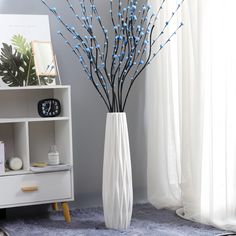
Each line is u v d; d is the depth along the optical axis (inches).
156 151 108.7
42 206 107.3
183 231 89.7
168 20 104.0
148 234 88.4
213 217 91.5
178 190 106.0
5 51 99.4
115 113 91.8
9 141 102.9
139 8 111.4
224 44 88.9
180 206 106.2
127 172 92.1
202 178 95.1
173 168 105.6
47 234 89.7
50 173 95.6
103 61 101.4
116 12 111.0
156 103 108.2
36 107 104.7
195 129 95.2
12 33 100.5
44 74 98.6
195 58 94.6
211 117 90.9
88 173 111.5
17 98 103.2
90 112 110.9
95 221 98.6
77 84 109.2
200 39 93.1
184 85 98.5
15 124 100.8
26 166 94.8
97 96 111.2
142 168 115.5
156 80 108.0
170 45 104.0
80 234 89.3
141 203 114.7
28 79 100.1
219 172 90.8
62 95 99.7
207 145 94.3
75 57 108.5
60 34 106.5
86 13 108.7
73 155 110.0
